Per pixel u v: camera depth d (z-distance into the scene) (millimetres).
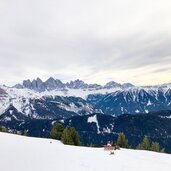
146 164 31094
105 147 48375
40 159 27297
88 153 37781
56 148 39250
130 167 27938
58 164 25734
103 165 27609
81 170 24094
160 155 43938
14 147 34188
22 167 23281
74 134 100375
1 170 21953
